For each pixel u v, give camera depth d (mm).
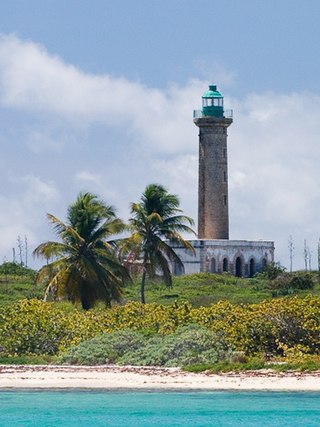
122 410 61500
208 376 71562
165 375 72312
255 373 71688
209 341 78688
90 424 58219
